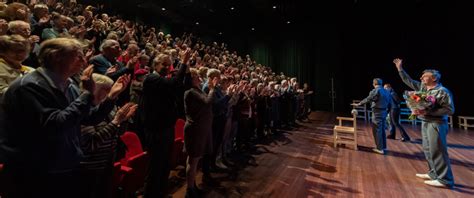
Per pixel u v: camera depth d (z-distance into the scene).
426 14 8.20
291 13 9.76
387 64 9.19
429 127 2.70
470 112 7.45
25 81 1.00
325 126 6.59
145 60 2.80
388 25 9.11
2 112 1.00
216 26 11.36
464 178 2.84
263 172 2.97
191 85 2.22
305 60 10.80
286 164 3.29
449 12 7.70
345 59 10.11
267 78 6.11
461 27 7.50
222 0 8.94
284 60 11.15
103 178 1.45
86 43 2.88
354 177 2.83
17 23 1.93
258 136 4.84
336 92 10.29
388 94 4.43
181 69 2.01
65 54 1.06
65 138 1.05
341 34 10.14
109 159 1.48
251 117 4.25
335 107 10.30
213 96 2.28
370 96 4.01
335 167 3.19
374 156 3.72
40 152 0.99
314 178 2.79
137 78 2.42
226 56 6.75
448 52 7.82
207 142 2.28
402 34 8.80
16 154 0.97
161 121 1.92
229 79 3.08
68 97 1.15
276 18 10.35
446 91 2.60
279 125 6.06
